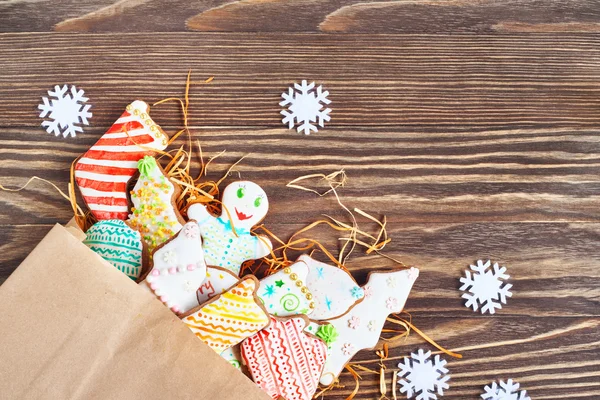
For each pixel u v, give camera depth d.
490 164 0.93
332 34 0.92
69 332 0.81
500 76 0.93
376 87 0.92
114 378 0.81
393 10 0.93
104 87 0.91
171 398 0.81
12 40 0.91
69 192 0.90
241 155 0.92
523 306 0.93
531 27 0.93
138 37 0.91
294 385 0.85
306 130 0.92
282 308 0.86
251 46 0.92
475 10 0.93
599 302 0.93
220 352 0.84
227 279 0.86
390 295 0.89
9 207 0.90
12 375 0.81
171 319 0.82
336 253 0.92
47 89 0.91
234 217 0.88
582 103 0.93
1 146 0.90
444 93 0.93
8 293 0.81
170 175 0.90
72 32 0.91
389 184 0.92
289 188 0.92
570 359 0.93
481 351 0.92
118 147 0.88
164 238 0.87
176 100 0.91
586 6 0.93
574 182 0.93
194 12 0.92
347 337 0.89
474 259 0.92
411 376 0.92
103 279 0.82
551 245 0.93
